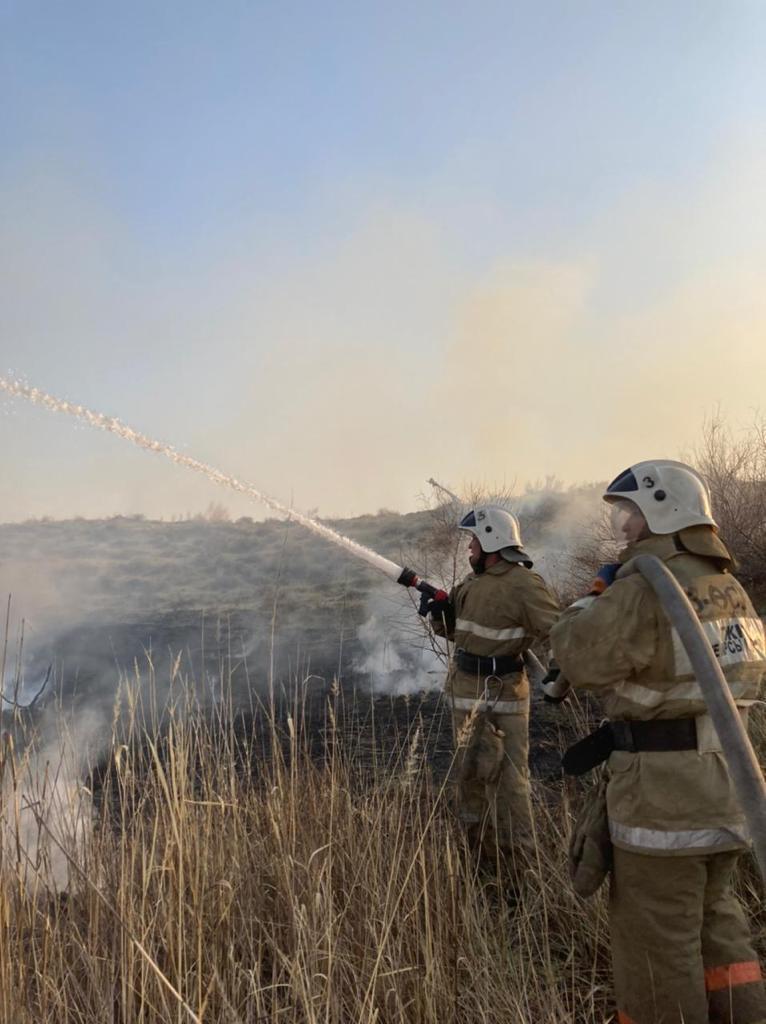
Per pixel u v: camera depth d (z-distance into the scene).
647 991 2.39
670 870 2.38
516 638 3.91
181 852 2.76
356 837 3.46
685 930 2.37
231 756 3.44
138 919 2.72
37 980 2.56
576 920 3.28
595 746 2.62
